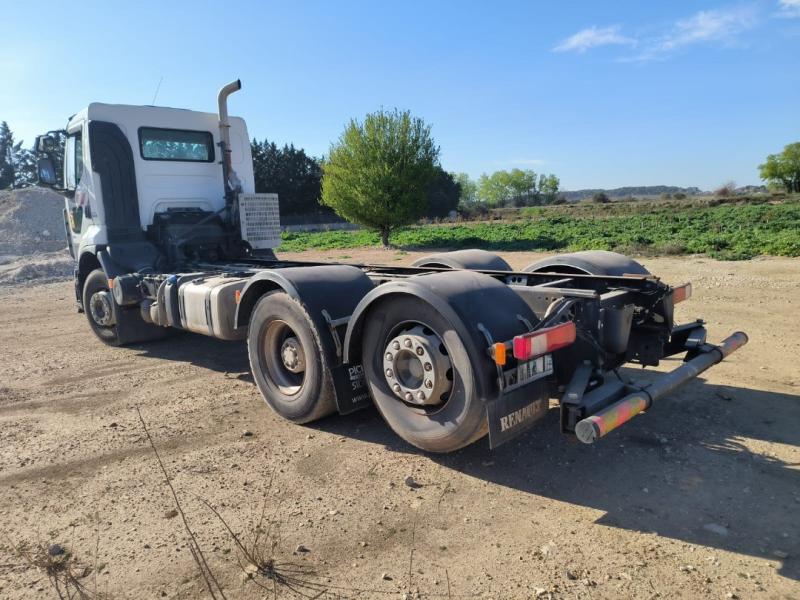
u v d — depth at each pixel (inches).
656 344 188.1
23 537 127.2
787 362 236.7
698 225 1139.3
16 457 170.2
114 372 264.8
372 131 1099.9
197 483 150.3
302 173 2475.4
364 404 175.9
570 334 146.6
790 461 151.1
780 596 100.0
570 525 125.6
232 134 340.2
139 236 310.7
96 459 167.5
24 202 1534.2
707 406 191.9
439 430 149.7
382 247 1153.4
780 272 495.2
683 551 114.5
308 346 178.9
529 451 164.4
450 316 141.7
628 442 167.3
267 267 285.0
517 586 105.0
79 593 106.5
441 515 131.3
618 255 226.2
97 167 296.4
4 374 265.7
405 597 102.7
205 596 105.1
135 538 125.1
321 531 125.4
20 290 625.6
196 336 339.6
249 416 200.7
